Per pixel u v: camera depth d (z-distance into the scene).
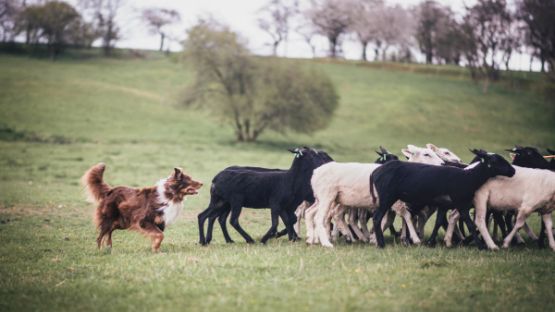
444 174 12.18
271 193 13.11
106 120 51.41
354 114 59.78
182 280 9.11
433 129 54.22
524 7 61.59
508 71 76.56
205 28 50.06
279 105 47.72
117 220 12.01
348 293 8.38
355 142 49.22
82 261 10.76
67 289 8.81
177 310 7.68
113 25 98.81
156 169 29.92
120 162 32.38
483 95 67.00
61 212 17.95
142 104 59.34
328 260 10.49
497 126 55.19
